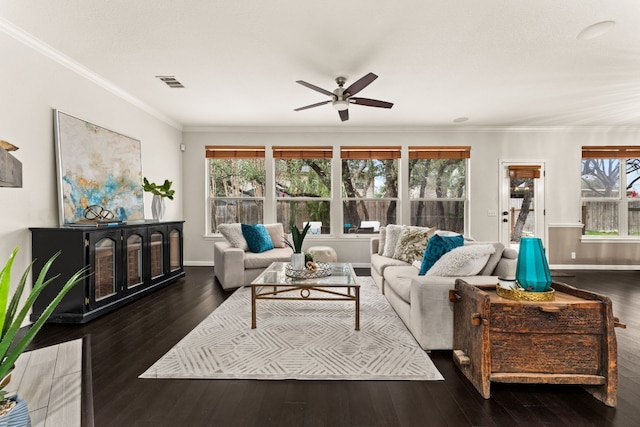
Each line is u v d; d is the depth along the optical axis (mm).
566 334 1690
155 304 3305
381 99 4109
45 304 2727
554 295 1806
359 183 5609
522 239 1852
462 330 1986
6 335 1030
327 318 2871
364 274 4855
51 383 1812
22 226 2660
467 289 1907
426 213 5586
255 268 4047
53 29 2523
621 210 5457
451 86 3660
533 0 2143
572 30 2500
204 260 5559
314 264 2986
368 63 3084
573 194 5438
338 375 1895
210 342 2350
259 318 2873
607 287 4094
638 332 2574
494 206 5480
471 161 5484
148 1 2164
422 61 3045
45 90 2857
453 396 1707
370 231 5613
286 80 3494
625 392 1744
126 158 3947
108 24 2445
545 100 4117
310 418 1523
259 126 5469
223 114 4789
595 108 4438
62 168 2998
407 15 2316
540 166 5441
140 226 3498
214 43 2721
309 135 5504
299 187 5625
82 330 2598
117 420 1496
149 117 4527
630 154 5359
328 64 3105
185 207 5539
